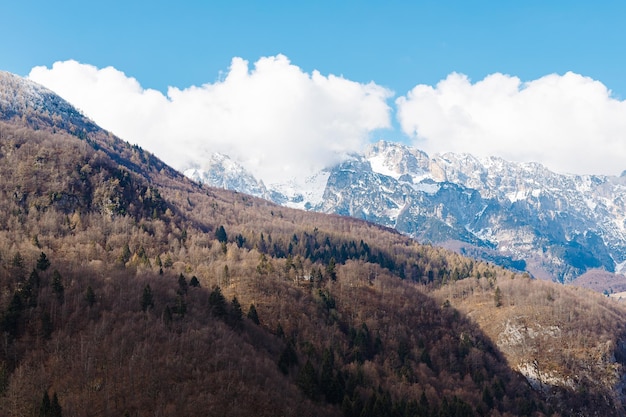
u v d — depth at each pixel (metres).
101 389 173.12
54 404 157.88
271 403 181.62
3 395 171.12
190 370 185.88
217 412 170.12
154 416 165.50
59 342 192.12
